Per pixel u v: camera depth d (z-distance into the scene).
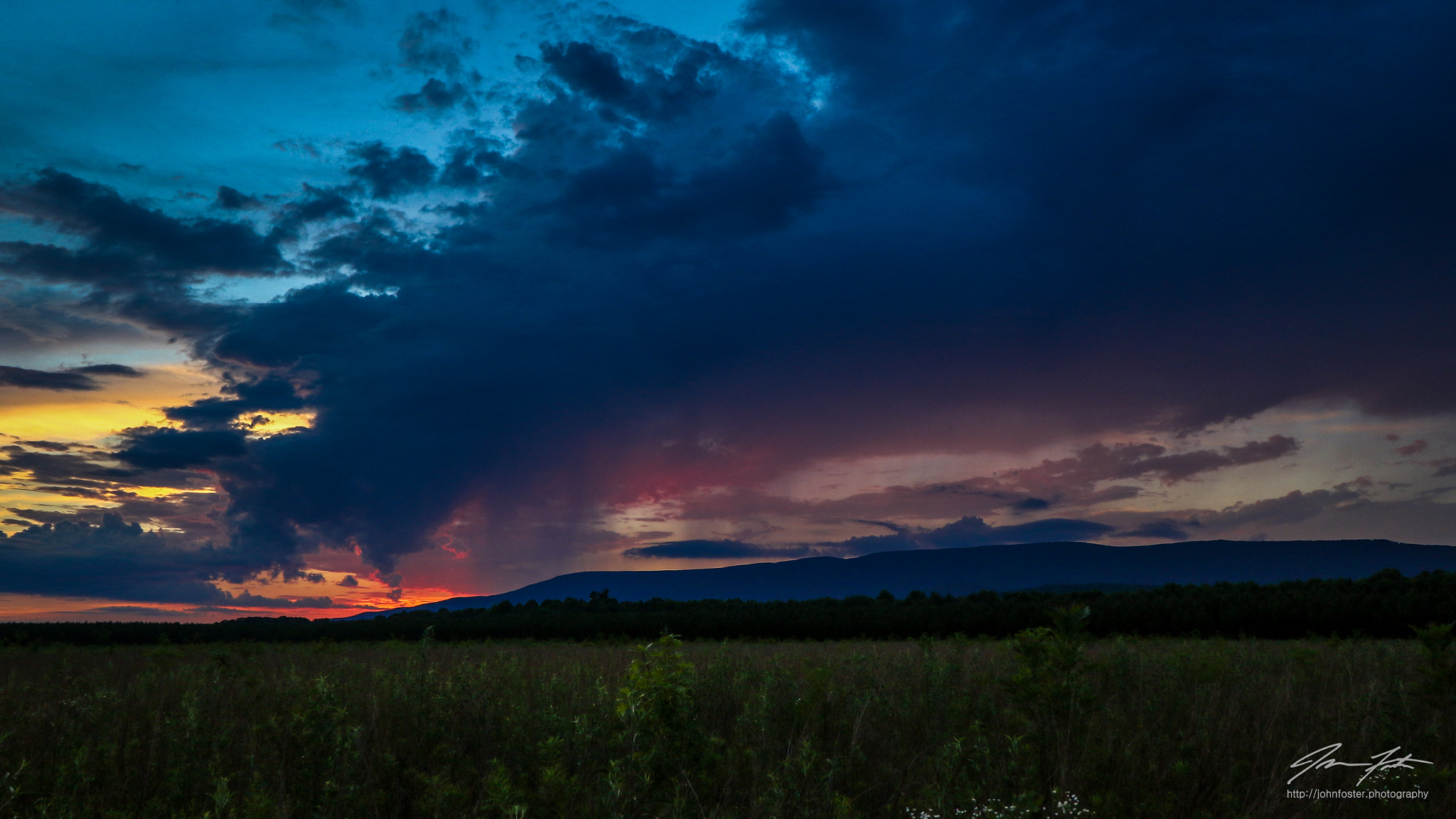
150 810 6.48
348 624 64.38
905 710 10.02
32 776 7.20
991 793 6.43
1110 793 6.53
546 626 60.00
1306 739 8.33
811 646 29.95
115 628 50.25
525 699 10.44
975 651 19.20
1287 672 11.93
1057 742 7.31
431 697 9.95
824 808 6.19
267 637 54.97
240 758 7.94
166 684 12.36
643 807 6.30
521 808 5.78
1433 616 38.47
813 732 8.63
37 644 23.47
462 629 59.97
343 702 10.07
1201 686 10.39
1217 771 7.36
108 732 8.97
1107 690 10.95
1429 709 8.68
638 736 7.50
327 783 6.75
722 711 10.73
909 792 6.86
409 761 7.83
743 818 6.29
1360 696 9.81
